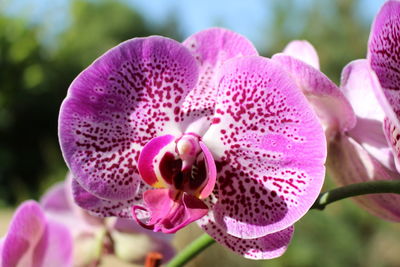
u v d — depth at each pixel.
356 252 1.12
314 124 0.27
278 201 0.28
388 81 0.28
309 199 0.28
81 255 0.37
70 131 0.28
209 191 0.29
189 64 0.29
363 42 1.95
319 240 1.12
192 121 0.30
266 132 0.28
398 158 0.28
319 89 0.30
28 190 3.04
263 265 1.12
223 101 0.29
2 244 0.30
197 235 1.10
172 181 0.29
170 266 0.32
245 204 0.29
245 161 0.29
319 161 0.28
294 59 0.29
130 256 0.37
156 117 0.29
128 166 0.29
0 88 2.03
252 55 0.29
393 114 0.26
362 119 0.32
